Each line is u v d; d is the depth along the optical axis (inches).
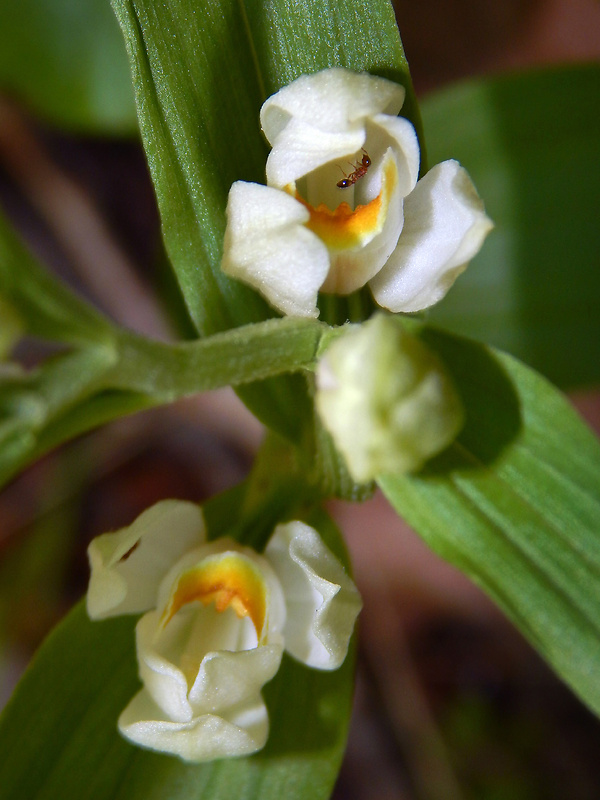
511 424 3.7
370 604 6.7
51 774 4.0
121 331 3.2
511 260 5.1
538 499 3.7
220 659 3.6
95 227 6.9
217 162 3.9
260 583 3.8
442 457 3.8
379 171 3.8
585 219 5.1
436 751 6.4
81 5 5.7
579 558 3.7
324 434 4.0
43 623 6.3
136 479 6.8
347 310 3.9
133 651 4.1
